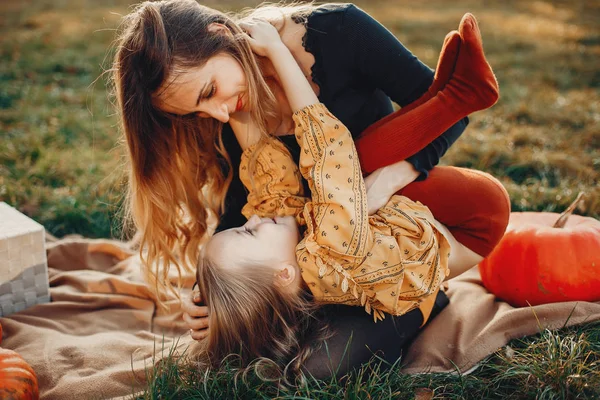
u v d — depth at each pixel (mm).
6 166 3883
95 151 4312
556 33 8000
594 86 5801
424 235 1950
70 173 3873
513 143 4379
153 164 2158
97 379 2084
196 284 2346
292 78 1957
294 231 2059
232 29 1934
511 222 2549
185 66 1804
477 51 1798
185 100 1871
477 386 1993
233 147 2359
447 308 2391
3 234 2455
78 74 6309
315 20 2037
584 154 4082
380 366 2090
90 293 2699
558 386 1874
